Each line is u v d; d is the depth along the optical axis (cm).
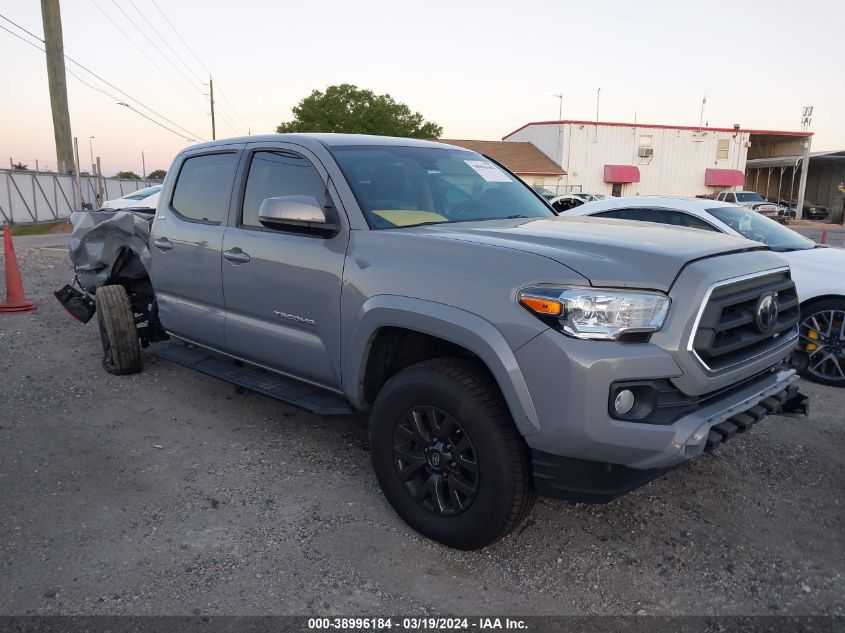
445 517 305
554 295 259
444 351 328
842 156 4172
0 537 321
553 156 4153
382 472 328
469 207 397
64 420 468
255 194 407
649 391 261
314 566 299
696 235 333
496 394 285
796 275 568
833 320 552
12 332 714
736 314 288
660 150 4172
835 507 356
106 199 3238
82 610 269
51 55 2198
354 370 336
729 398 289
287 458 409
